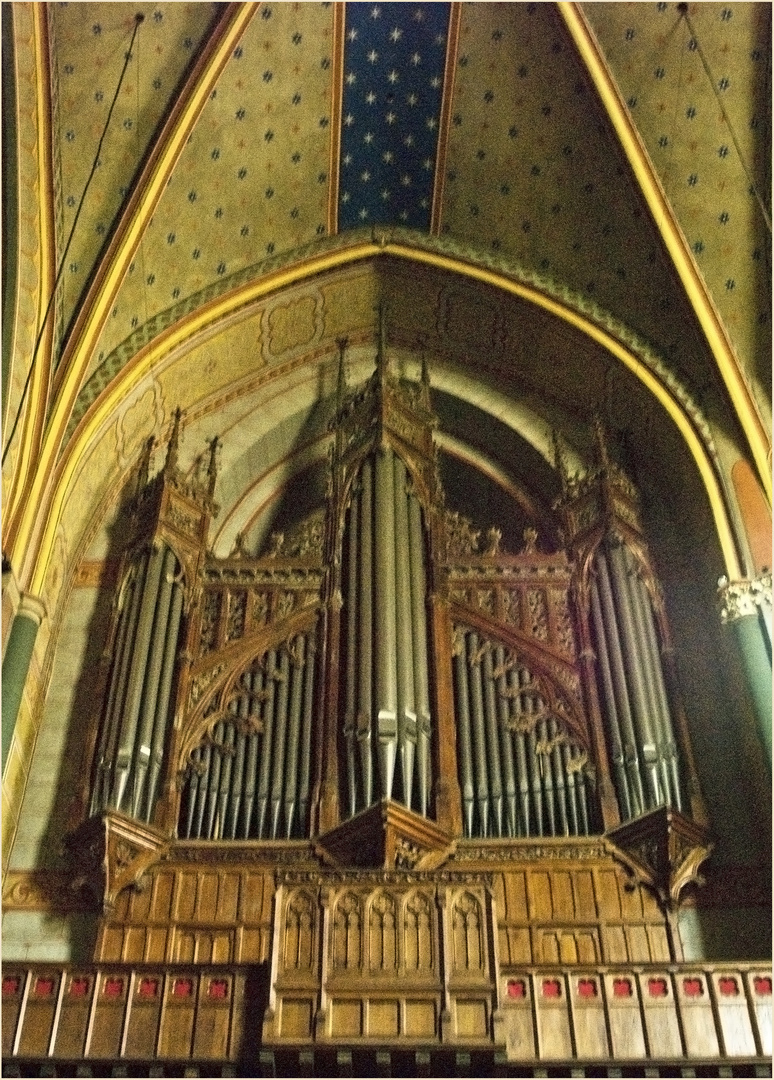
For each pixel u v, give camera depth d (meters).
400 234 17.80
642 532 15.53
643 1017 10.86
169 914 12.61
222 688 14.19
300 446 18.38
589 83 15.80
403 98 16.94
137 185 15.85
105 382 15.75
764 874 12.68
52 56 14.94
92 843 12.62
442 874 11.32
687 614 14.98
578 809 13.16
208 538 16.34
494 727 13.74
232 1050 10.56
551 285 17.14
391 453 16.20
